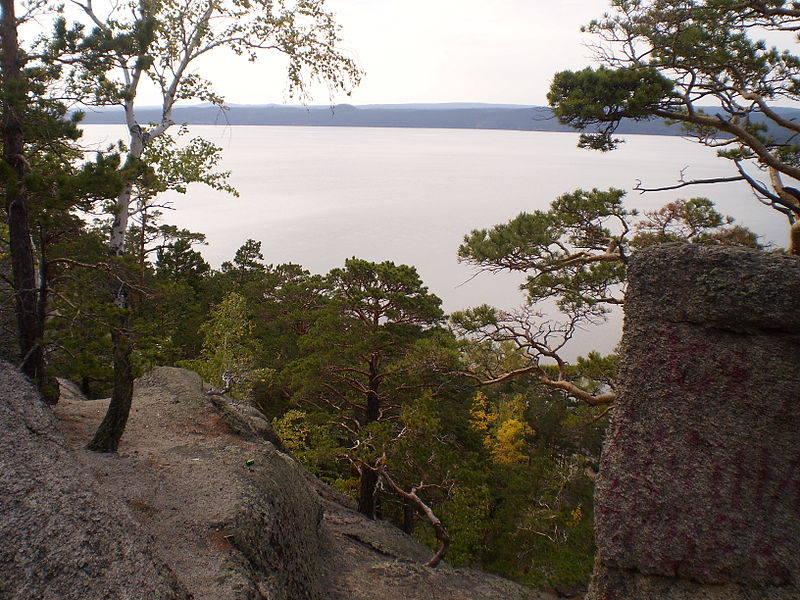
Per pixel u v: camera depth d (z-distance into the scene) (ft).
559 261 44.21
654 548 18.51
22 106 30.58
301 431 60.29
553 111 36.55
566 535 61.36
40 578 14.32
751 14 35.42
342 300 54.95
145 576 16.10
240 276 113.60
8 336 41.42
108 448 32.35
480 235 46.85
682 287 18.57
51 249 42.01
